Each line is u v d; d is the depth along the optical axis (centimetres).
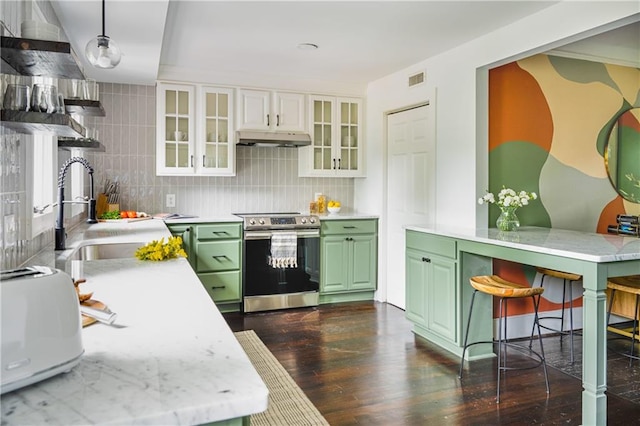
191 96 453
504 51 332
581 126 403
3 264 175
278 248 456
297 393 271
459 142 376
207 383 82
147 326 116
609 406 259
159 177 467
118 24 284
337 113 509
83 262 214
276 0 288
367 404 257
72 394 77
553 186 393
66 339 84
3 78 183
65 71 191
